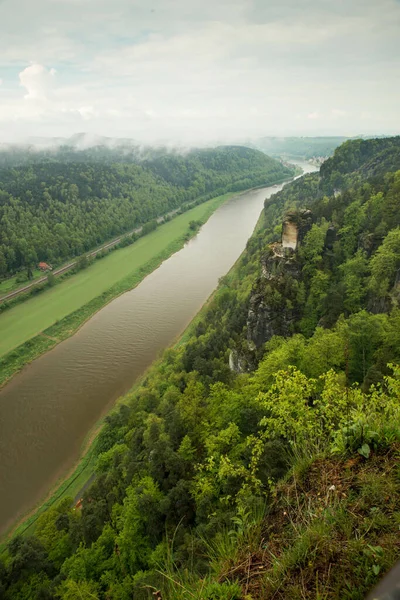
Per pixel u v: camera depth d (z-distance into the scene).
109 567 29.27
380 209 62.59
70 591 27.20
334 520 7.04
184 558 16.44
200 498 26.94
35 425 59.00
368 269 53.00
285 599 6.09
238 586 6.56
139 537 29.41
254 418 31.42
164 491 31.36
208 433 34.25
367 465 8.34
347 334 35.53
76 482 47.75
